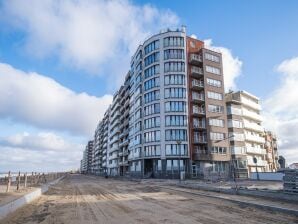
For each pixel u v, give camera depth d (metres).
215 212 12.65
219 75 68.19
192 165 59.69
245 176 66.25
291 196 15.20
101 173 145.25
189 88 64.50
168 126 60.91
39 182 34.25
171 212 12.85
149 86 66.75
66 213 13.00
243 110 72.88
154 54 67.38
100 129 169.62
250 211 12.82
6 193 17.70
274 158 102.81
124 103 94.94
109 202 17.41
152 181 46.97
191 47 67.75
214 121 64.06
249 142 76.25
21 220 11.30
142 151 64.75
